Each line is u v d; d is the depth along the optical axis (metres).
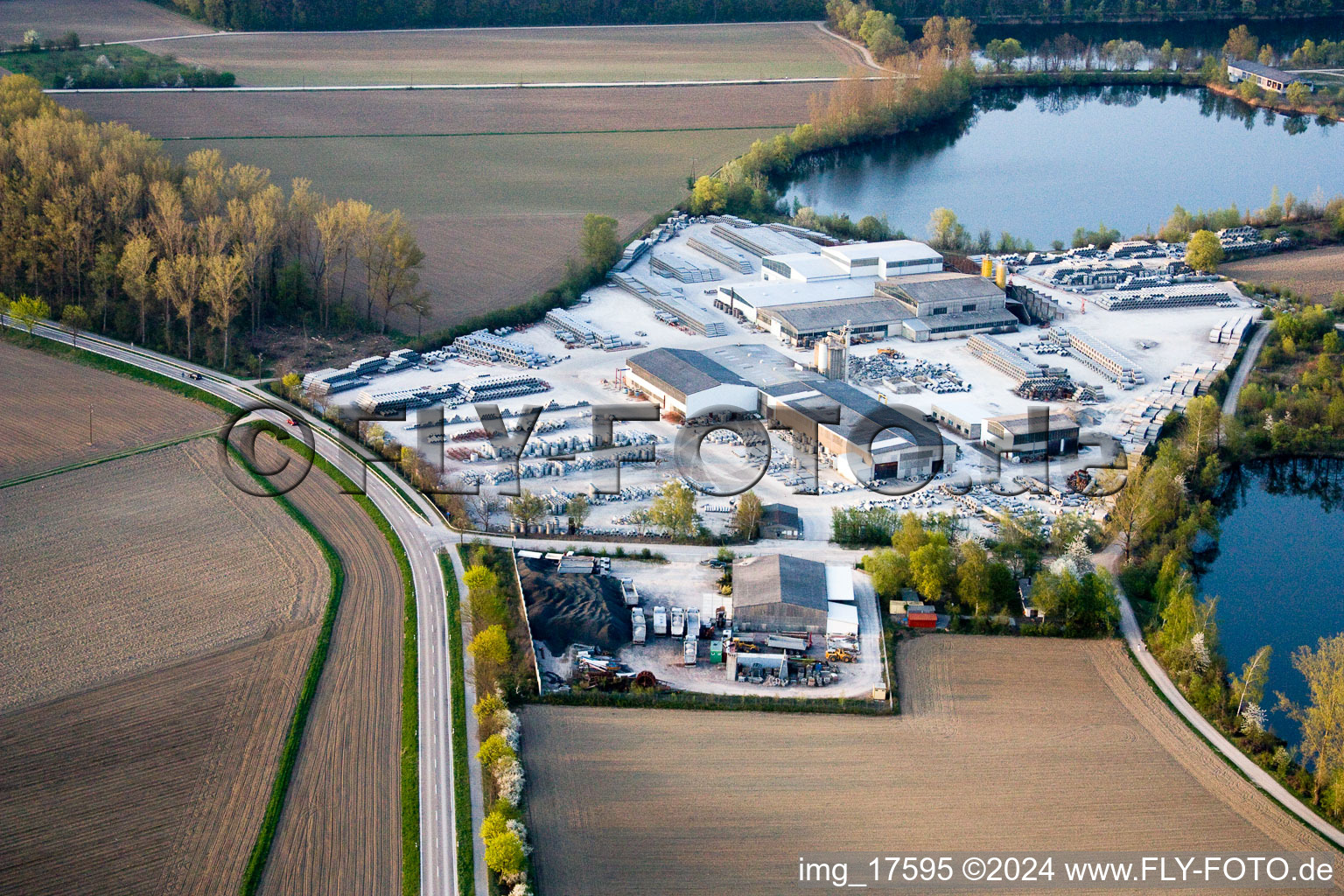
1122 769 181.25
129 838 165.50
